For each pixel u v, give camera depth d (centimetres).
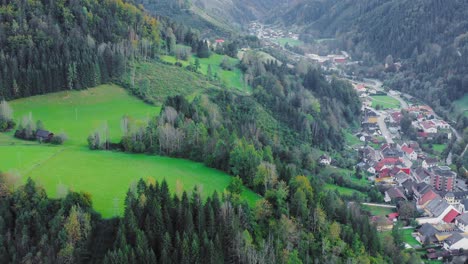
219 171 18425
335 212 16988
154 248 12938
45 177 16500
